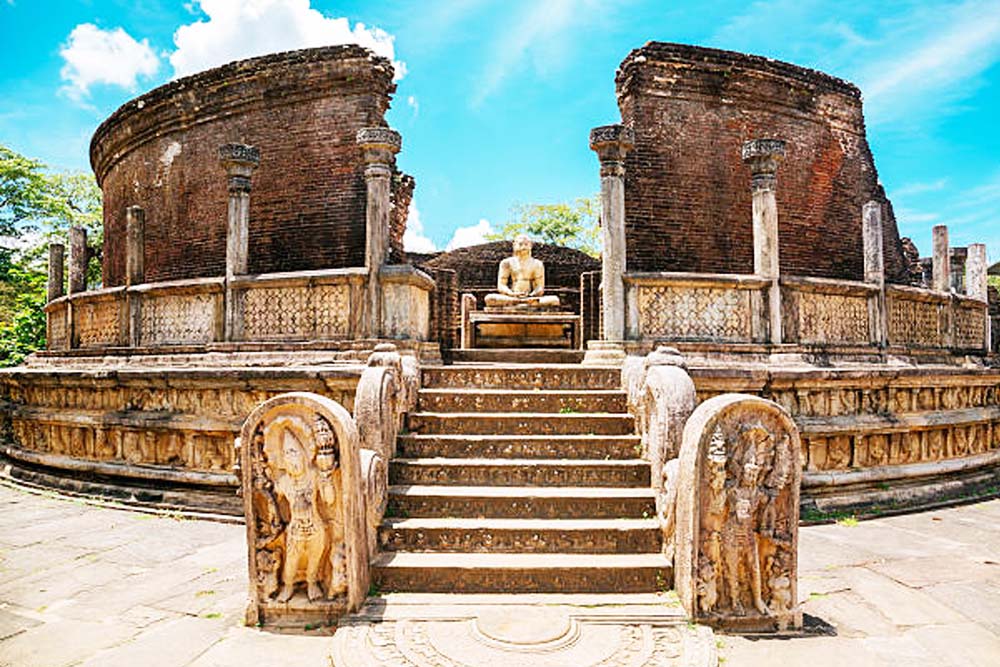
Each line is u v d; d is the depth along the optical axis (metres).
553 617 4.04
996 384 9.77
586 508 5.13
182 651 3.84
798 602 4.42
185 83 12.22
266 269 11.63
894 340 9.34
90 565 5.50
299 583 4.25
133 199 14.01
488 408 6.60
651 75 11.17
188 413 7.88
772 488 4.14
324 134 11.45
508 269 13.02
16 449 9.85
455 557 4.70
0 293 26.23
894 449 8.23
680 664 3.52
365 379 5.54
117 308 9.70
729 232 11.38
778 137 11.84
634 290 7.88
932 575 5.23
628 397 6.37
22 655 3.79
